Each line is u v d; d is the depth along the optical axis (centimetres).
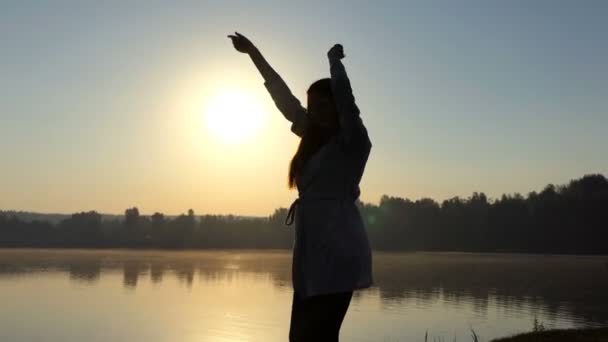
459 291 8200
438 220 19625
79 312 6375
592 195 16788
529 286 8788
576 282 9462
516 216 18188
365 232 273
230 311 6488
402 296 7725
